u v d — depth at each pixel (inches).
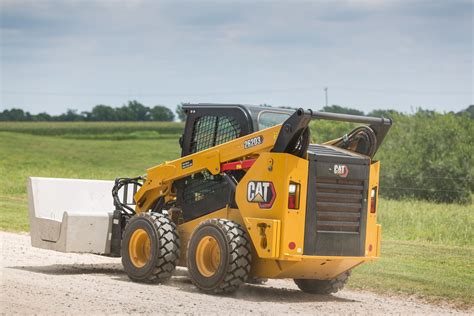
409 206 1416.1
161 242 622.8
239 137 612.1
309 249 570.3
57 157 3949.3
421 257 858.1
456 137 1887.3
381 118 606.9
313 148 594.6
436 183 1822.1
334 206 582.9
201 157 628.4
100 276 668.7
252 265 591.2
